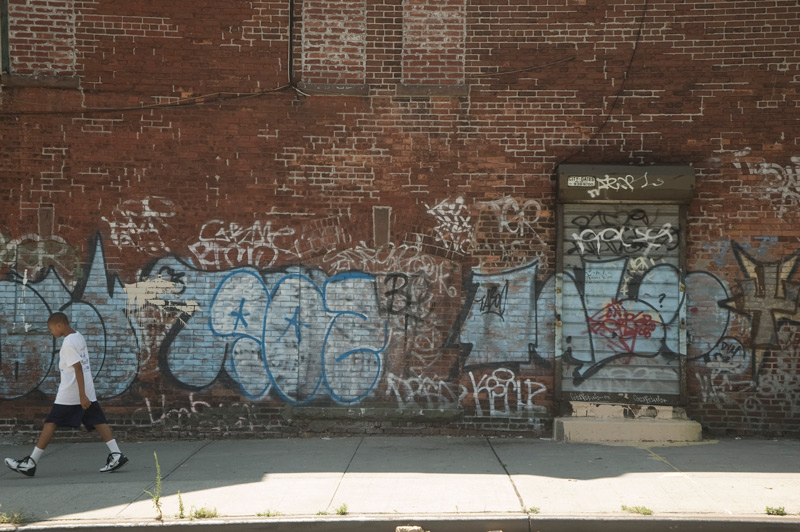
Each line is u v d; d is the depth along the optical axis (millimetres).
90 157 9438
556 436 9180
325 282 9562
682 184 9125
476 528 6105
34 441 9344
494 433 9453
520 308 9500
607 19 9484
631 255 9422
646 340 9367
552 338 9461
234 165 9516
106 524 6133
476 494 6812
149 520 6203
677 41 9430
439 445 8930
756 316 9328
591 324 9430
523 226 9516
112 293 9461
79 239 9438
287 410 9492
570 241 9484
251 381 9500
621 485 7098
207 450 8797
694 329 9375
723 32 9391
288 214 9531
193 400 9469
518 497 6703
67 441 9391
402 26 9602
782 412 9273
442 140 9562
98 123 9445
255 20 9523
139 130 9477
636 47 9453
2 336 9391
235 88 9516
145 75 9461
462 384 9484
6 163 9398
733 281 9352
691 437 9086
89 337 9453
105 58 9430
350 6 9586
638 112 9461
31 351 9398
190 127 9500
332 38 9570
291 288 9547
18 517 6254
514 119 9547
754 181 9359
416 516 6191
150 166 9469
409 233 9539
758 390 9305
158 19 9469
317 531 6117
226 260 9523
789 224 9320
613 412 9312
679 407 9266
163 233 9492
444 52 9570
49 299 9430
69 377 7750
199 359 9492
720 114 9398
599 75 9492
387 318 9531
